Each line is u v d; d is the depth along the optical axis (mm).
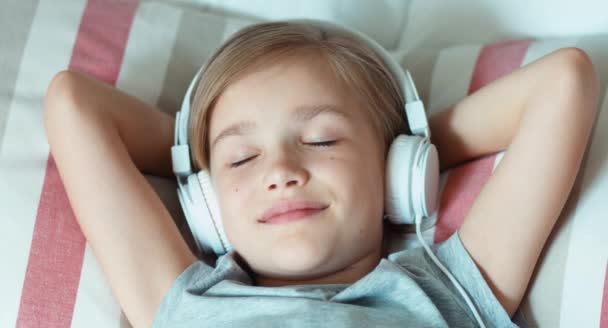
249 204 950
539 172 913
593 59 1084
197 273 982
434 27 1341
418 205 997
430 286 949
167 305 952
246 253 983
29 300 943
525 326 944
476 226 958
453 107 1092
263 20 1311
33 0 1124
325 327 868
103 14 1163
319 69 1013
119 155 1002
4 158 1013
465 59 1207
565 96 923
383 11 1356
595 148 967
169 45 1188
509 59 1161
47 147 1040
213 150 1021
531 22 1263
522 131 942
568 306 906
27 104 1061
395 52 1295
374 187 987
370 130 1026
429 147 1000
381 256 1100
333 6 1319
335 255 950
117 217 971
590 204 932
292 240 923
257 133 969
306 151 954
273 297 914
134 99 1083
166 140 1112
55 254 974
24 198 992
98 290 973
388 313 907
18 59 1084
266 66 1006
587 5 1209
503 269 930
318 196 930
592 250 906
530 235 917
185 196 1026
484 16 1299
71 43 1125
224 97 1016
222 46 1066
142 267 964
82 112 1002
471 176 1077
